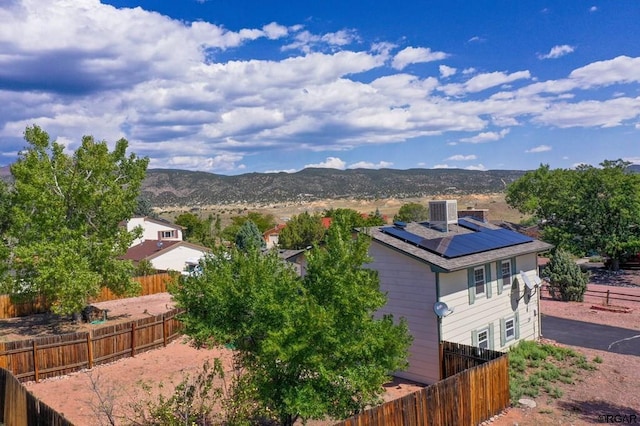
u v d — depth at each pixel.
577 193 39.91
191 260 45.81
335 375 10.10
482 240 20.48
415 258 17.08
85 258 24.05
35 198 23.73
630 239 38.25
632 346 21.11
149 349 21.44
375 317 18.59
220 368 11.10
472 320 18.56
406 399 11.10
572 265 31.42
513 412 13.98
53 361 18.16
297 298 10.59
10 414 13.05
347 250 11.09
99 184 25.78
